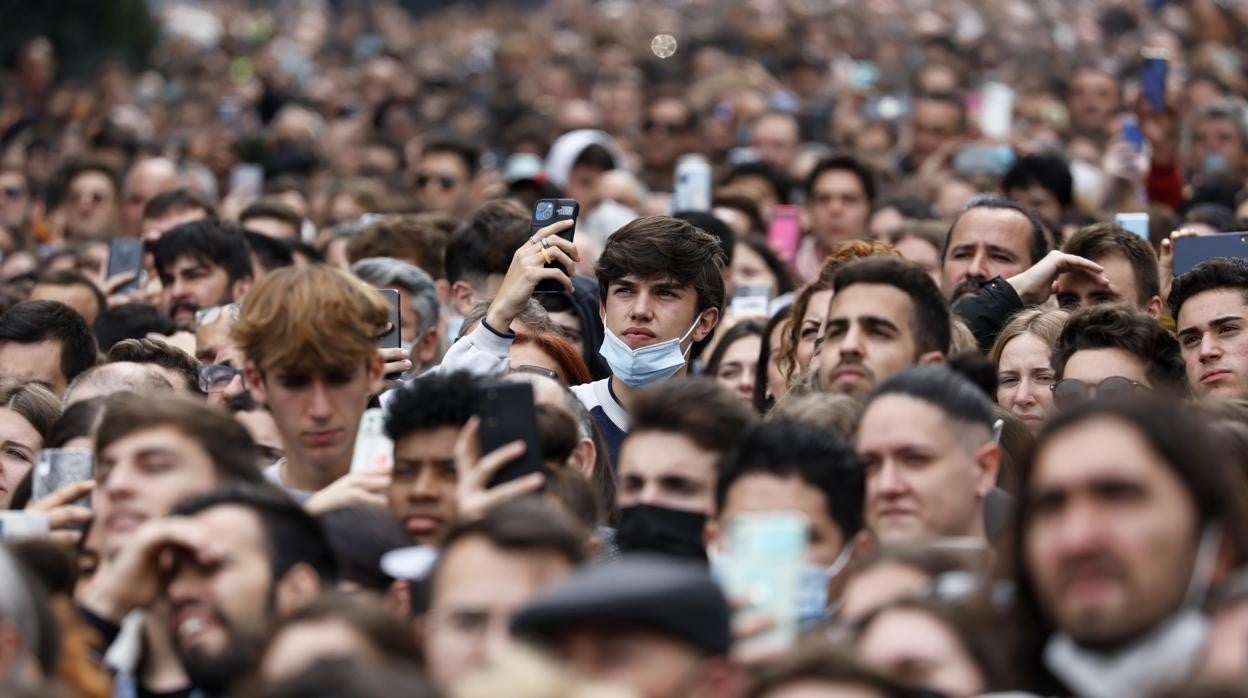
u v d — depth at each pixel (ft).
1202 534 51.55
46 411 87.76
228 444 67.31
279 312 74.28
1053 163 138.62
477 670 54.54
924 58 290.15
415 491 69.05
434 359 107.04
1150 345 83.97
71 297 118.73
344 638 53.26
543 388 78.43
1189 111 194.29
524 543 55.98
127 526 65.98
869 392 74.49
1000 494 70.38
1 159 189.67
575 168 160.97
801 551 56.34
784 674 50.26
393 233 121.60
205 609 60.49
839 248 92.53
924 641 53.26
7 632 54.95
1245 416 72.33
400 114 243.19
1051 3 391.04
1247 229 118.11
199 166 203.00
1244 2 298.15
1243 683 44.88
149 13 324.19
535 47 347.36
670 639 49.26
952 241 103.35
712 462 67.05
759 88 245.65
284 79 304.09
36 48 281.74
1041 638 52.90
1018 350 87.86
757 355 102.42
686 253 91.61
